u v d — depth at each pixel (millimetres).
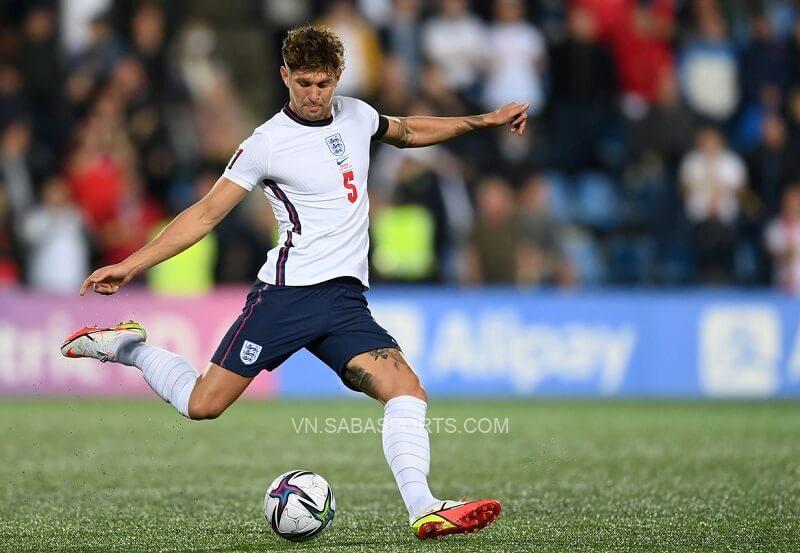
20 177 49188
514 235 47031
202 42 52969
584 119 52344
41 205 48594
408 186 47375
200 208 17094
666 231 50188
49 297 43750
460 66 53094
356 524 19281
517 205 48000
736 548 17062
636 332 45156
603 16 54094
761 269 50125
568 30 52969
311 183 17172
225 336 17625
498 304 44812
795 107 53938
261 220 47094
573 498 22078
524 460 27672
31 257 47844
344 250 17438
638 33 54094
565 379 44781
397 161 48125
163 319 44031
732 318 45438
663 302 45281
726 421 36344
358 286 17672
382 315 44438
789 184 51875
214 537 18234
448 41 53125
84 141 49500
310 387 44438
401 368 17297
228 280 46906
